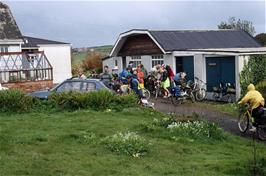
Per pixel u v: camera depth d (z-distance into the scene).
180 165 11.00
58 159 10.66
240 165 10.84
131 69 27.97
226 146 13.98
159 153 12.11
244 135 16.98
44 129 14.61
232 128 18.27
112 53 37.41
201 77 29.11
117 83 26.95
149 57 33.91
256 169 10.49
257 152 13.30
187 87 27.12
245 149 13.86
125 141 12.12
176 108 23.81
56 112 19.14
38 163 10.14
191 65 30.34
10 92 19.34
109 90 20.83
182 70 31.14
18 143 12.04
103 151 11.81
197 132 14.78
